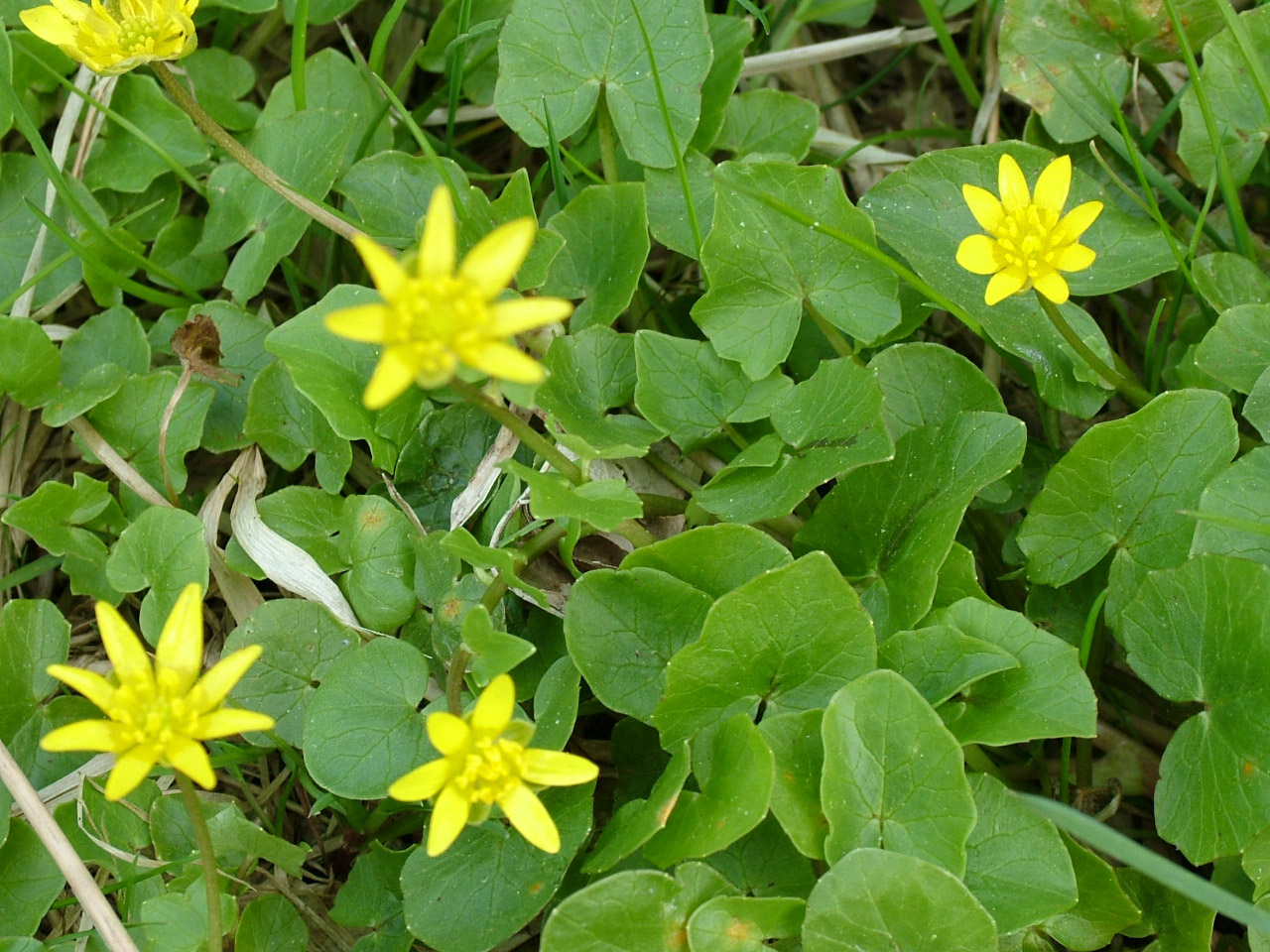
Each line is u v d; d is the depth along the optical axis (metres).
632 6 0.33
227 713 0.23
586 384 0.31
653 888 0.24
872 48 0.40
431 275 0.21
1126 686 0.33
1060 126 0.36
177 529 0.30
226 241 0.36
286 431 0.33
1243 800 0.26
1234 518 0.28
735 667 0.27
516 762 0.23
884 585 0.29
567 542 0.29
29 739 0.31
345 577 0.31
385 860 0.29
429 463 0.33
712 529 0.27
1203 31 0.36
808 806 0.26
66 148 0.36
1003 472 0.28
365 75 0.37
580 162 0.36
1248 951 0.30
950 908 0.24
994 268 0.28
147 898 0.28
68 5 0.31
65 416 0.32
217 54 0.38
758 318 0.31
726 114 0.38
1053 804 0.23
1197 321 0.34
